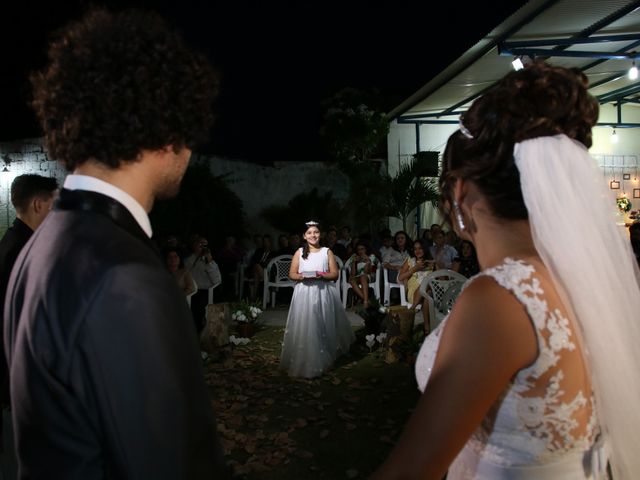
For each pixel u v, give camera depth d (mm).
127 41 878
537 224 978
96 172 892
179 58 919
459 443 872
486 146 1004
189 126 926
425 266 7332
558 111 994
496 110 999
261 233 12305
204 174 11406
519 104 985
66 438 790
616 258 1054
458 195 1081
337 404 4414
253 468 3271
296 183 12469
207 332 6102
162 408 763
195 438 807
